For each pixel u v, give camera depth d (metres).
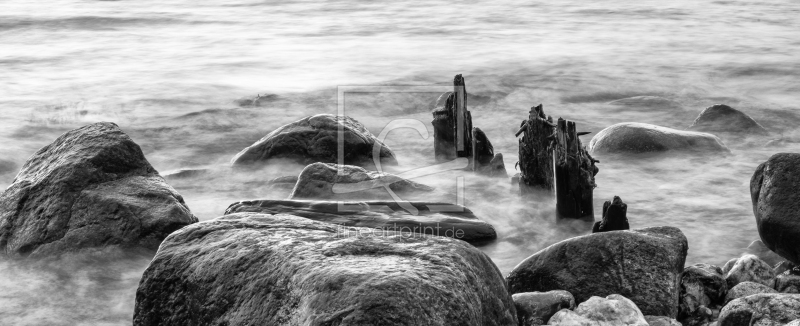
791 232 5.28
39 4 30.48
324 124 8.84
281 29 24.23
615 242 5.05
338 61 18.31
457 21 25.78
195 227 4.50
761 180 5.75
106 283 5.69
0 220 6.31
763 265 5.28
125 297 5.52
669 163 9.03
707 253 6.42
